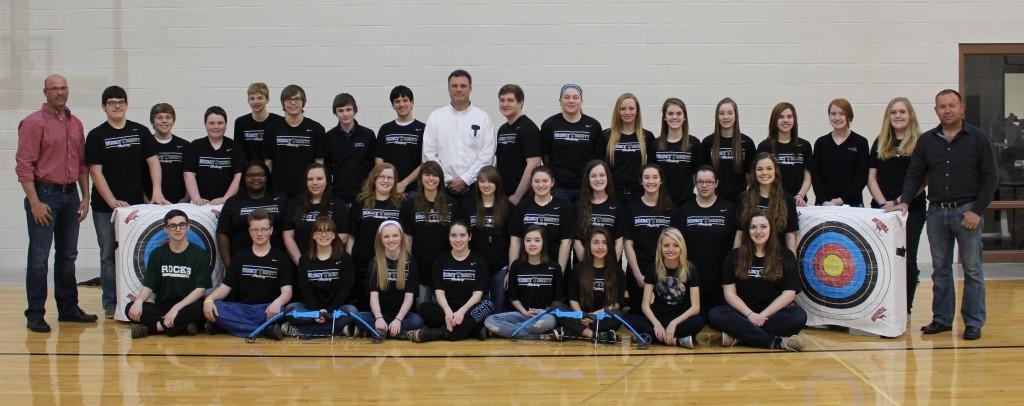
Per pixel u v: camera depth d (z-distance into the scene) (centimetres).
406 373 507
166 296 619
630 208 639
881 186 659
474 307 607
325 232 610
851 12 895
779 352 562
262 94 695
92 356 549
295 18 895
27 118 623
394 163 699
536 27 892
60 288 657
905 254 618
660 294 593
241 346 580
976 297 594
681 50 892
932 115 904
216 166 689
